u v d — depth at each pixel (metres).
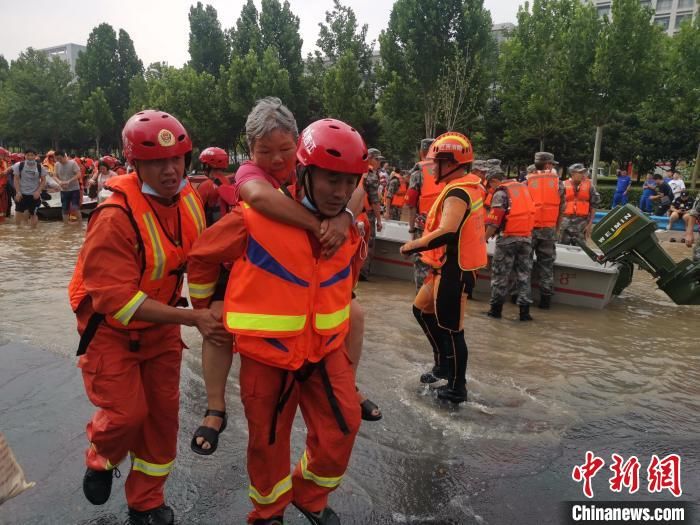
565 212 10.26
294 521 2.90
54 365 4.84
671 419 4.26
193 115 44.22
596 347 5.97
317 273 2.38
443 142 4.29
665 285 7.30
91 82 64.12
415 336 6.09
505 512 3.07
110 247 2.37
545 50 27.48
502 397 4.57
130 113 59.00
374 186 8.88
